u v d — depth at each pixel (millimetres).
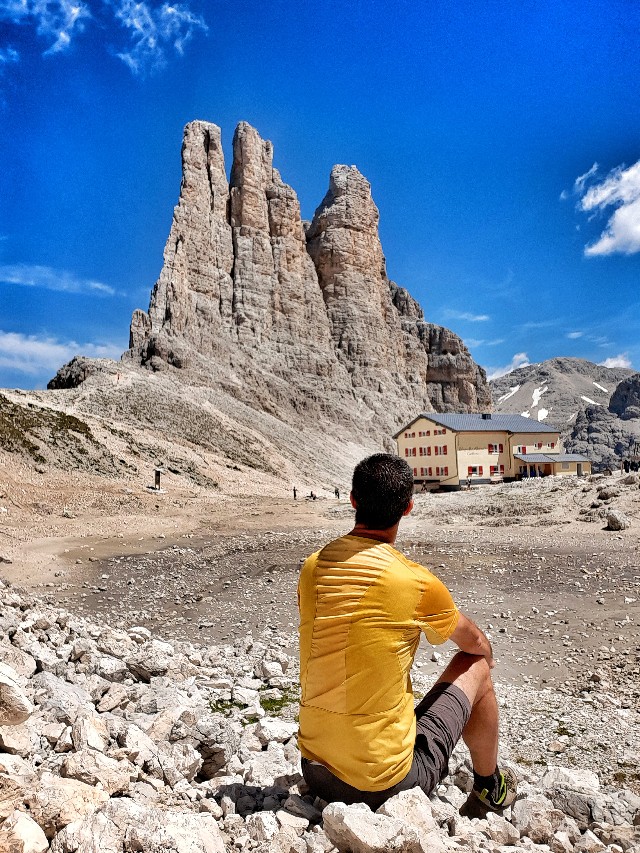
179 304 108188
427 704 3643
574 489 35062
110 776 3410
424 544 25453
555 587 16219
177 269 112000
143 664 6867
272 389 111062
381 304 150875
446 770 3645
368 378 134750
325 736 3246
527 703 8469
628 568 18141
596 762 6367
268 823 3268
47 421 54688
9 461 43344
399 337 151875
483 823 3715
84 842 2609
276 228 134375
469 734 3848
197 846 2777
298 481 76812
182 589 17625
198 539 28594
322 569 3406
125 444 59000
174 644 10273
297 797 3645
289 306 128500
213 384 99562
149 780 3742
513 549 23109
